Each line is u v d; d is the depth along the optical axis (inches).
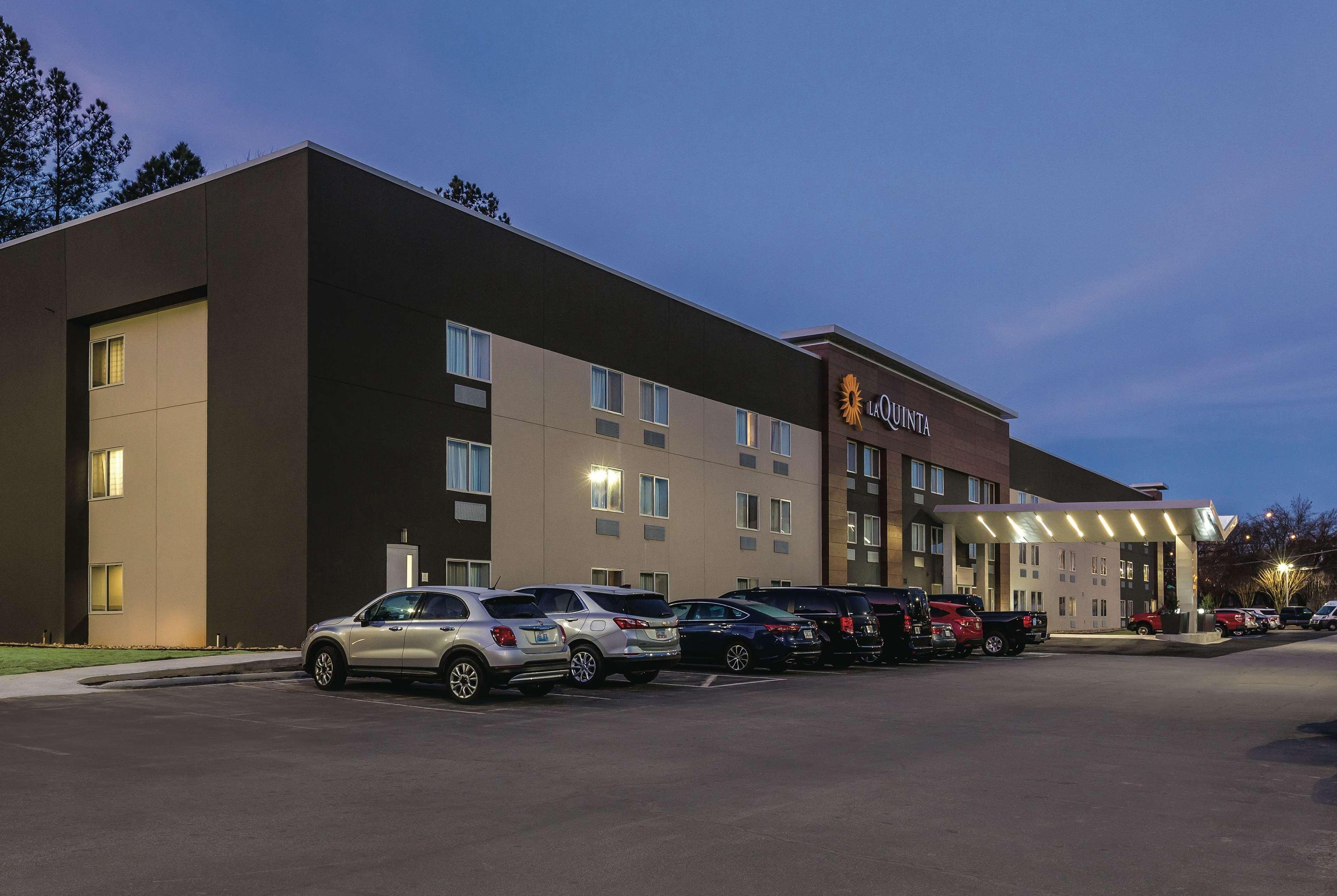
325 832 301.0
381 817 321.1
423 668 641.6
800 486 1686.8
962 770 418.3
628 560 1310.3
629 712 601.3
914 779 396.5
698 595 1433.3
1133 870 273.6
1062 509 1942.7
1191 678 935.7
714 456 1491.1
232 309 996.6
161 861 267.9
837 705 659.4
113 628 1085.1
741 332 1576.0
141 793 351.6
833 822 322.7
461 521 1078.4
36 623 1122.7
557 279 1234.0
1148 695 761.0
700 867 268.2
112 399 1115.3
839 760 439.8
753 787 375.9
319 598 928.9
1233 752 480.7
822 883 256.2
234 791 358.0
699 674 879.1
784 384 1669.5
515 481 1150.3
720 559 1483.8
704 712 607.2
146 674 705.0
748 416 1574.8
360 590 965.2
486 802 344.5
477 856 276.1
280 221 968.9
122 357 1113.4
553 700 664.4
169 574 1039.0
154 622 1046.4
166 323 1077.1
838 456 1779.0
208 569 992.9
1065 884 259.3
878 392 1914.4
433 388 1059.9
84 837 292.4
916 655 1114.1
